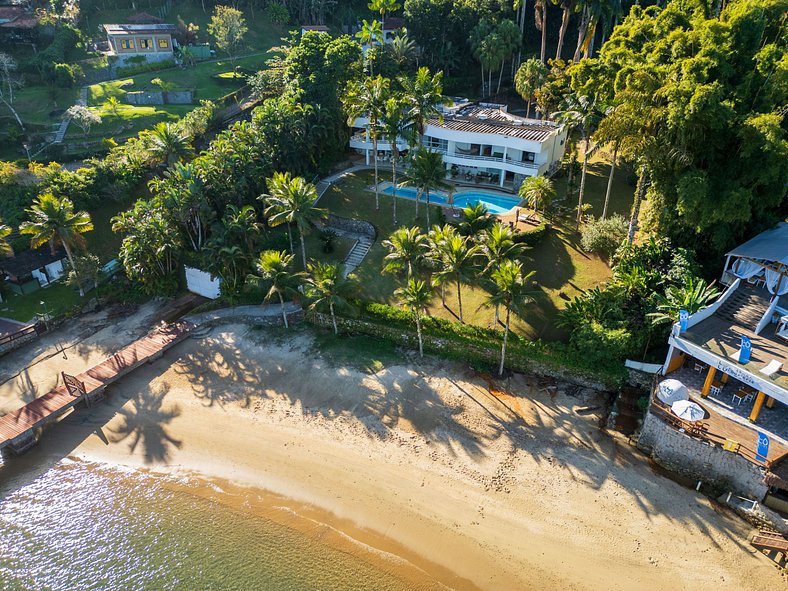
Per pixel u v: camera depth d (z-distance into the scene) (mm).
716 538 36188
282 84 89812
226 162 66250
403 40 95750
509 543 36625
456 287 58781
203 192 63531
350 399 48531
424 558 36000
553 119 76438
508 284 45094
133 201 73500
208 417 47625
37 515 39781
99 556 36875
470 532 37406
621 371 46719
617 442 43000
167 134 68812
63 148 82312
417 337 53312
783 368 39969
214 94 102312
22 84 97938
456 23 103312
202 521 38844
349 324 56281
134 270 60344
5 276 64062
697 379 44281
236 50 119188
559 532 37125
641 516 37781
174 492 41094
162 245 60500
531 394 47938
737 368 39250
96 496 40969
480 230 56906
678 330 42781
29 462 43812
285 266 53344
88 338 57562
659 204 53844
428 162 61375
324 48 79375
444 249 50062
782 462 36906
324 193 75688
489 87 102875
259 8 134500
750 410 40969
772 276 47719
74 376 51062
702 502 38406
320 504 39812
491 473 41375
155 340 55406
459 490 40281
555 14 110500
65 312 60781
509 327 52656
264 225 67562
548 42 112938
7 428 44156
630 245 54812
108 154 79250
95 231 69750
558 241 62469
